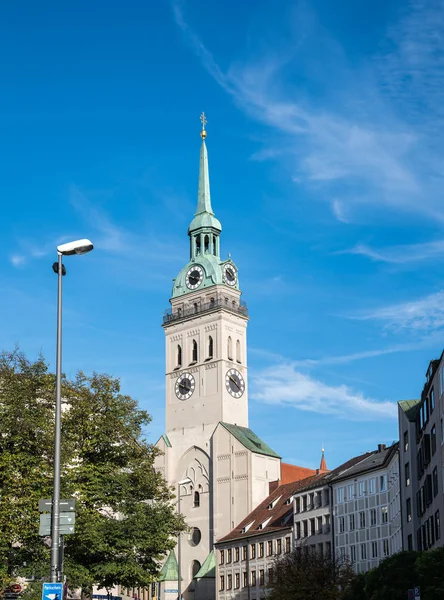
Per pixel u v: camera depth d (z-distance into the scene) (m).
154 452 79.38
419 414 87.00
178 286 174.62
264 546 139.25
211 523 157.12
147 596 157.50
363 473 114.94
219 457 158.62
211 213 178.38
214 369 164.75
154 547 74.38
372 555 111.88
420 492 86.62
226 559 148.50
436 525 74.75
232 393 164.38
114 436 75.69
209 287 169.38
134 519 72.38
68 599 74.69
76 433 74.12
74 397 74.88
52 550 40.78
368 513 113.50
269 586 102.06
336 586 93.69
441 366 70.19
